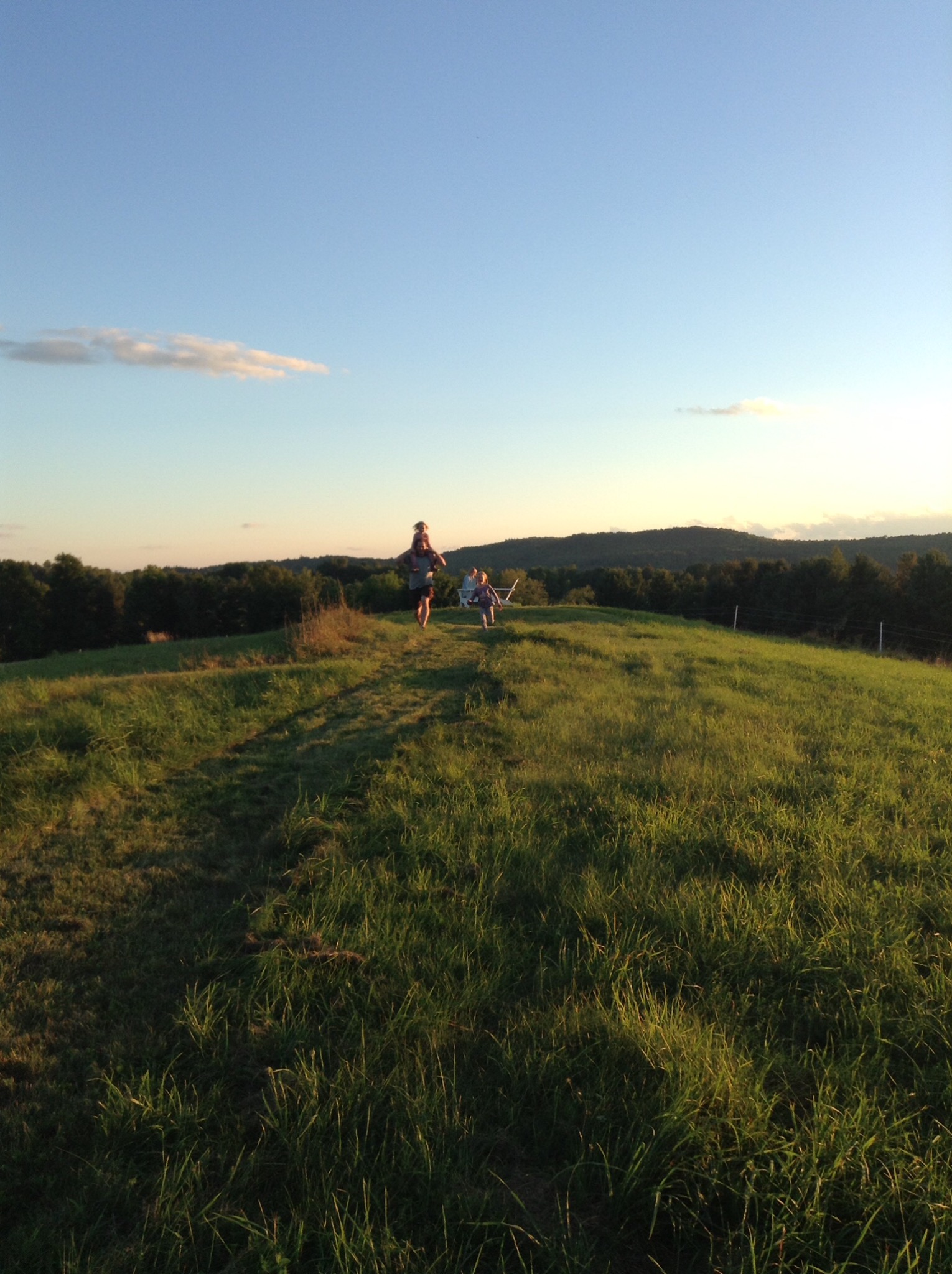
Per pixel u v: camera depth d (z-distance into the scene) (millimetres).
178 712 8500
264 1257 2320
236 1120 2906
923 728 9914
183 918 4449
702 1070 3031
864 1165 2660
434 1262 2336
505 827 5625
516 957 3971
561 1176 2686
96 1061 3238
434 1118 2873
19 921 4352
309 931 4156
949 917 4477
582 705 9922
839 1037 3482
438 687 11328
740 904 4477
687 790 6594
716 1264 2402
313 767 7188
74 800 6086
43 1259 2375
